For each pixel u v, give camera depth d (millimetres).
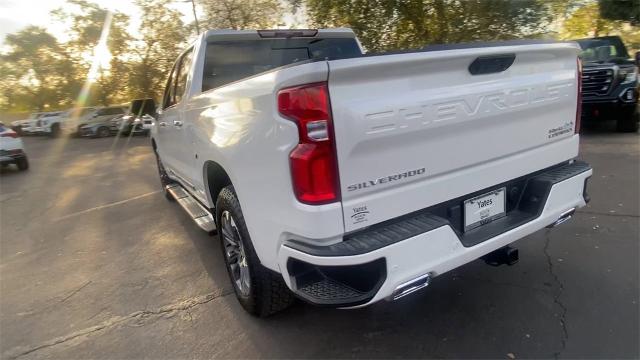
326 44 4582
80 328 3264
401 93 2170
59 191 9188
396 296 2166
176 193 5430
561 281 3289
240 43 4082
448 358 2547
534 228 2746
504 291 3219
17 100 43375
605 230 4137
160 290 3775
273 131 2184
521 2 13125
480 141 2543
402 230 2211
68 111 26281
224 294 3590
